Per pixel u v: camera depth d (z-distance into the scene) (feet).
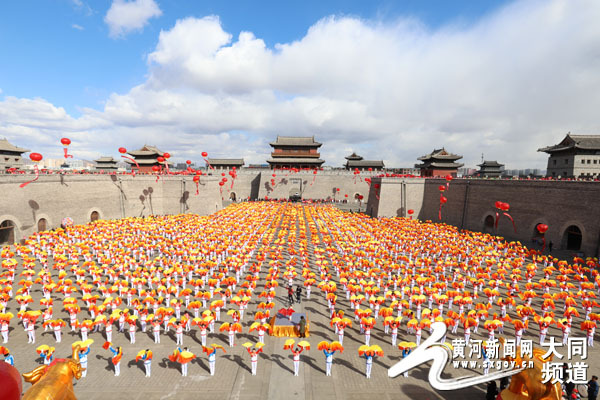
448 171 293.64
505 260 116.88
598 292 94.32
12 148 251.39
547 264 125.29
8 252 109.29
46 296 78.84
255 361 53.88
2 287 78.18
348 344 65.46
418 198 249.14
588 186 134.82
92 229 152.56
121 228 159.53
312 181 330.95
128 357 59.21
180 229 165.27
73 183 178.70
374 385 52.29
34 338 64.18
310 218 216.54
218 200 273.95
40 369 31.83
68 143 136.15
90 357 59.00
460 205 212.84
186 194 242.99
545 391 35.06
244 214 224.53
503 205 138.41
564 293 77.66
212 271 105.50
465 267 104.27
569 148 189.06
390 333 70.38
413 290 81.30
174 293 86.84
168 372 54.75
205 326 62.90
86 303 82.48
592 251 131.85
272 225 181.16
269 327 69.31
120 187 213.05
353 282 87.86
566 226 144.46
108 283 95.61
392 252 130.00
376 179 254.27
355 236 158.20
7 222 142.41
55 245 127.13
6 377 20.44
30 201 151.64
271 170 330.34
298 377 54.03
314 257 130.52
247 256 112.47
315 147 355.15
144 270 95.71
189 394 49.32
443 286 84.17
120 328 69.00
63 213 171.22
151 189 232.12
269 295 79.82
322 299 88.63
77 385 50.83
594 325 63.57
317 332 69.97
